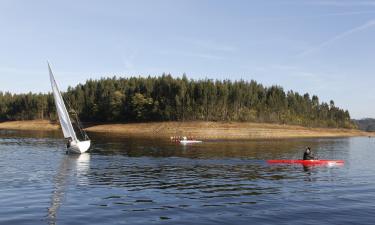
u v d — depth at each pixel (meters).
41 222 19.72
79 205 23.58
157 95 155.38
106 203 24.25
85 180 33.00
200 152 59.84
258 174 37.84
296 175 37.69
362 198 26.58
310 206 23.92
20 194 26.70
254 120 150.00
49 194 26.81
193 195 27.08
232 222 20.16
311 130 157.62
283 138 121.06
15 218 20.42
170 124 136.75
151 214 21.61
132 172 37.97
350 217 21.36
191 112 141.12
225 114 147.25
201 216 21.28
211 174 37.28
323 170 41.88
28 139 86.88
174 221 20.25
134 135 114.69
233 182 32.81
